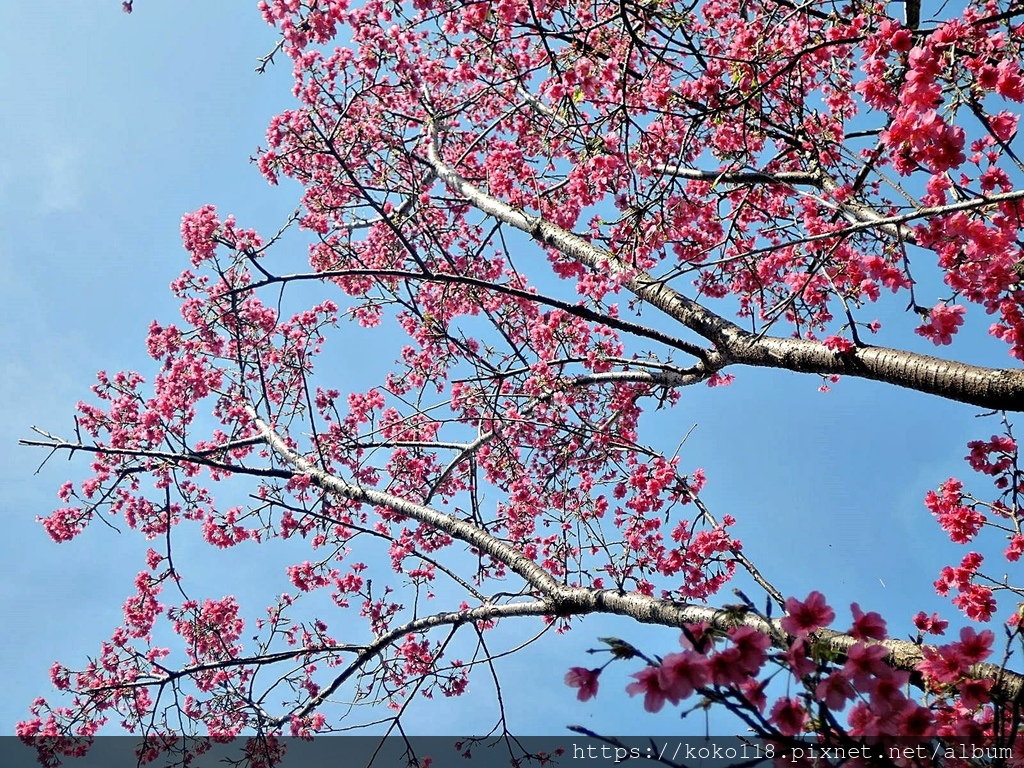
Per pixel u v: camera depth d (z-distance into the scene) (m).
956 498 5.56
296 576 8.49
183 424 9.20
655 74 6.43
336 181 9.36
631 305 7.12
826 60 6.33
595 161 6.16
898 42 4.20
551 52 5.53
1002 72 3.79
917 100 3.87
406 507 7.69
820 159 6.08
